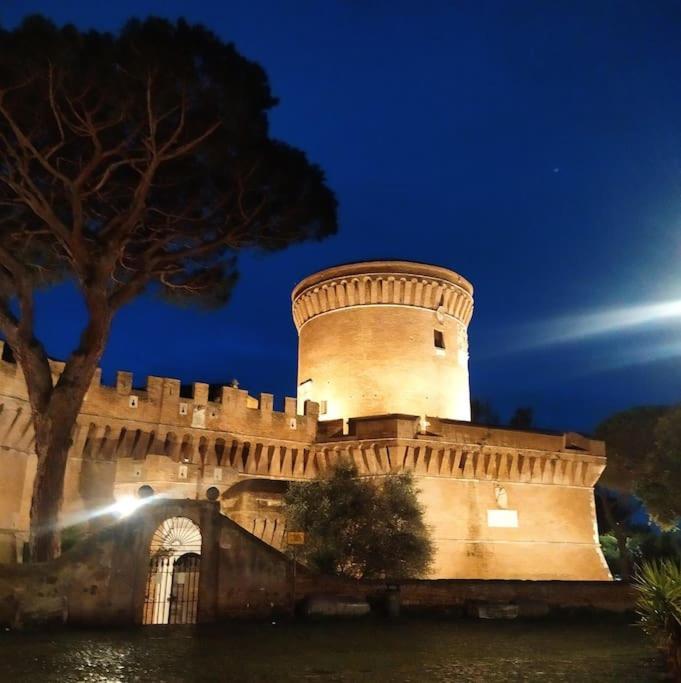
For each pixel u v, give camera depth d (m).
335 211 28.42
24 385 32.78
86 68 21.36
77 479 33.97
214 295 29.58
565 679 12.48
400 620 22.19
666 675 12.86
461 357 48.53
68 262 28.17
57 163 23.48
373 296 46.72
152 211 26.59
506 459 41.00
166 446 37.03
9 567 18.34
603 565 41.59
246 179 25.33
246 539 21.61
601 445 44.16
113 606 19.30
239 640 16.89
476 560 38.16
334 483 30.67
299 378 49.72
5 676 11.95
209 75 22.84
